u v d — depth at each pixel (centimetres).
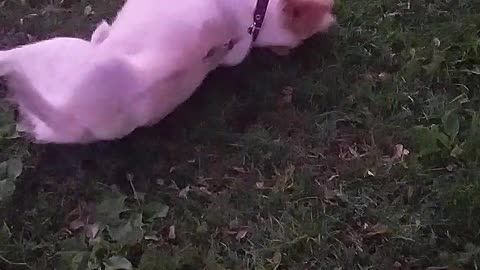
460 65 164
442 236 142
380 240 143
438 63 162
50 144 151
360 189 148
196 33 146
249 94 161
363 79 164
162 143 154
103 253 139
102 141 152
